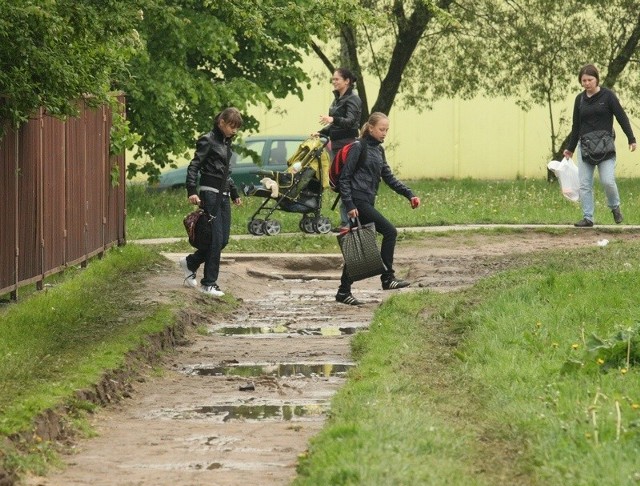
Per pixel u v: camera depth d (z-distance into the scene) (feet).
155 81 232.94
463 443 65.10
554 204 236.43
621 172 379.96
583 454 60.75
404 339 100.99
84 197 144.66
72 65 107.86
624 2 311.27
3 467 64.49
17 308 111.55
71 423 77.00
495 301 109.91
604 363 82.02
